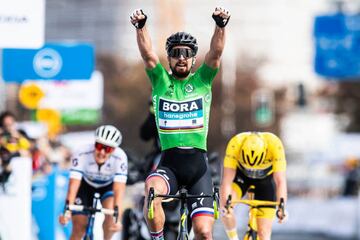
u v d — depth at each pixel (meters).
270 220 22.42
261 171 22.80
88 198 25.39
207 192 19.36
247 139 22.56
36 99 45.28
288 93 181.12
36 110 51.56
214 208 18.28
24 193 27.36
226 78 162.38
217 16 19.09
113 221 24.59
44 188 32.12
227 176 22.64
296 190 94.06
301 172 103.31
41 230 32.06
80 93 52.41
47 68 42.94
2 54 43.12
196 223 18.72
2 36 23.58
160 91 19.56
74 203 25.27
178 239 18.56
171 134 19.44
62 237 33.88
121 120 160.38
